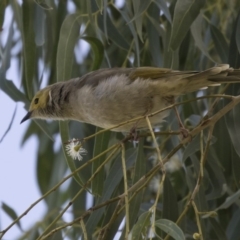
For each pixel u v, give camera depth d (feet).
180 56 35.14
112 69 31.24
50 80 39.83
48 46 37.68
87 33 36.78
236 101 26.45
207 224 34.04
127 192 22.98
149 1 30.78
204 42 35.83
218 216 34.53
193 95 35.70
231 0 35.94
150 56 36.06
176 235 23.43
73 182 38.81
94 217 30.19
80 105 31.12
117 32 35.12
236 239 32.19
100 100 30.09
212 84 28.73
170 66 33.40
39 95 33.27
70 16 32.89
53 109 32.58
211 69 27.84
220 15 37.24
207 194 34.01
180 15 29.43
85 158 36.63
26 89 37.37
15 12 36.91
